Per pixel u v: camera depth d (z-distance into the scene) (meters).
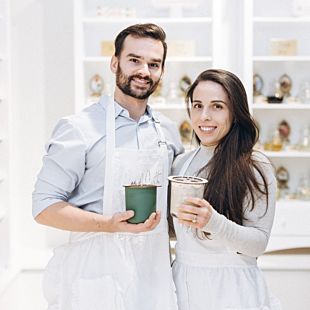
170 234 2.02
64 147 1.78
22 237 3.48
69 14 3.39
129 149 1.86
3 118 2.99
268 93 3.49
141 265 1.83
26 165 3.44
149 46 1.83
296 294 3.20
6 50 2.98
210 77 1.82
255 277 1.83
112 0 3.47
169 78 3.48
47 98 3.42
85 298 1.78
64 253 1.88
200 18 3.23
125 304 1.78
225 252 1.80
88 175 1.84
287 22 3.30
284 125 3.46
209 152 1.90
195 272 1.80
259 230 1.76
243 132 1.85
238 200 1.77
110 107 1.88
